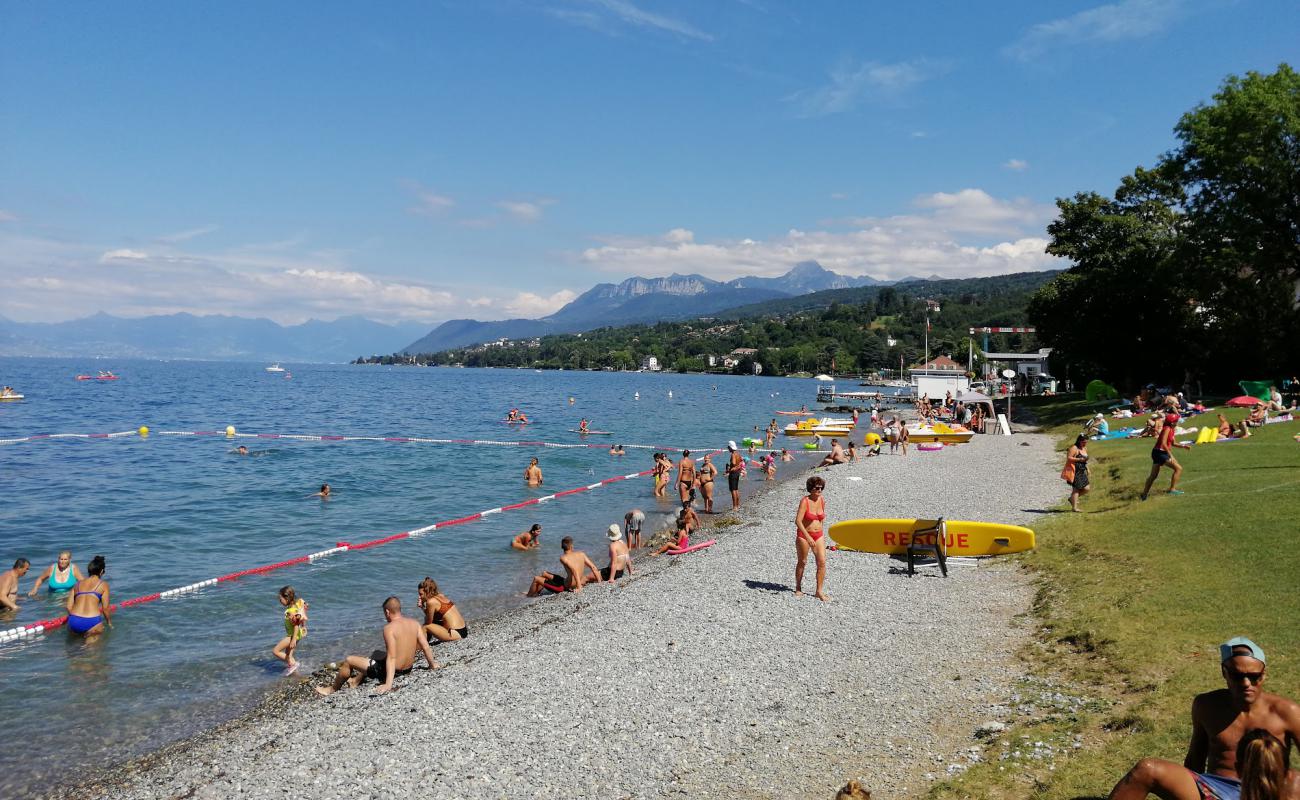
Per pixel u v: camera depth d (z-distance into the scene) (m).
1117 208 56.62
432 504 29.14
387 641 11.85
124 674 12.88
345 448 47.88
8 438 51.31
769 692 10.47
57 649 14.02
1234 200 41.88
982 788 7.16
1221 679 8.27
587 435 58.72
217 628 15.27
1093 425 36.25
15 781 9.37
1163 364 53.47
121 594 17.42
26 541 22.36
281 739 10.04
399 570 19.88
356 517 26.47
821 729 9.20
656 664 11.79
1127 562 13.49
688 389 156.50
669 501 30.27
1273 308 44.34
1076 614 11.68
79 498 29.33
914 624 12.86
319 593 17.75
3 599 15.80
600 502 30.02
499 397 118.00
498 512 27.75
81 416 68.88
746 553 19.75
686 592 16.02
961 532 17.23
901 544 18.31
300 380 179.62
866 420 76.94
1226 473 19.88
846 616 13.59
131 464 39.00
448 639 14.42
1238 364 49.56
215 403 91.06
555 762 8.85
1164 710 7.91
